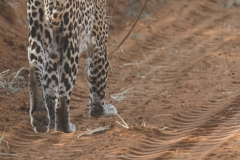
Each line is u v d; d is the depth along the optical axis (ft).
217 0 149.69
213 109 74.33
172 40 119.24
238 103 74.84
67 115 63.93
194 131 64.95
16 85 86.12
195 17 136.98
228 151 56.90
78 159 57.31
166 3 142.41
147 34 121.70
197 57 105.70
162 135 64.28
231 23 131.75
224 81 88.28
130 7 134.92
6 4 110.01
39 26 60.64
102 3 70.69
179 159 55.93
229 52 106.93
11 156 59.11
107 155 57.88
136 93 84.74
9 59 95.71
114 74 96.12
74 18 61.77
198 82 88.02
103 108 73.77
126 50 110.73
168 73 96.37
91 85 72.90
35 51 60.64
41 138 64.64
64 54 61.62
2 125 68.03
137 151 59.21
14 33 105.40
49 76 63.67
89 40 69.10
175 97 80.64
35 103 59.62
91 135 64.90
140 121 70.38
